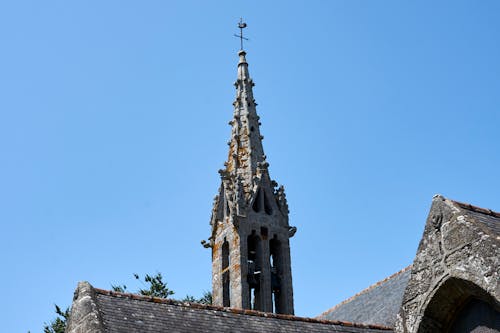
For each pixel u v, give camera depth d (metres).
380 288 24.47
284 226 35.53
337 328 18.48
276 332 17.23
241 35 41.81
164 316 16.28
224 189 35.81
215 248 35.03
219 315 17.17
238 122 38.75
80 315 15.19
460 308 14.31
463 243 13.81
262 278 33.50
